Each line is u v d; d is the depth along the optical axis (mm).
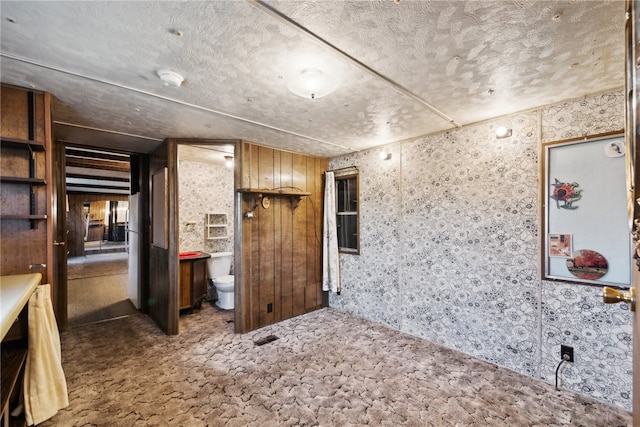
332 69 1769
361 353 2781
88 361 2621
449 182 2898
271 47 1542
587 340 2115
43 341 1793
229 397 2109
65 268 3365
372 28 1395
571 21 1340
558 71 1797
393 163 3410
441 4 1231
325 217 4098
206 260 4336
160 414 1923
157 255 3576
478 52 1600
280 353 2791
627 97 750
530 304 2375
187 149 3727
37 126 2012
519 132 2449
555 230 2262
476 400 2080
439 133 2982
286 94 2109
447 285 2900
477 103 2285
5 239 1945
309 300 4012
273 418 1896
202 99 2193
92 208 12016
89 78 1852
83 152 4410
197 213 4570
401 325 3309
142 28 1377
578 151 2170
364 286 3736
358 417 1912
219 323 3596
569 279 2191
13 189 1967
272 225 3627
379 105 2318
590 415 1918
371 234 3654
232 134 3129
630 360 1960
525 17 1312
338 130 2973
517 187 2457
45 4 1208
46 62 1664
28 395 1724
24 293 1479
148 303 3947
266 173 3576
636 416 867
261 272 3494
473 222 2721
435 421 1876
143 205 4000
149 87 1985
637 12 600
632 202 713
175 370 2471
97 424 1823
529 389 2203
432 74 1838
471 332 2721
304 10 1264
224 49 1557
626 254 1977
